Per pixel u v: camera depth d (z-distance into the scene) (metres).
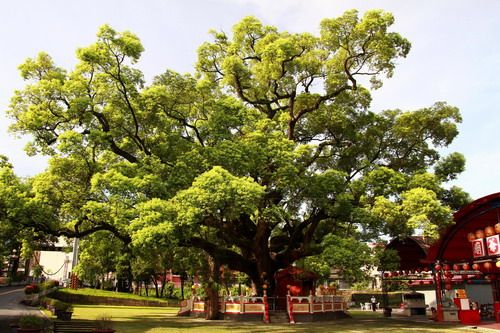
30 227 17.70
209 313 22.84
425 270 25.16
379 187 20.53
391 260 21.84
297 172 20.33
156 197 17.27
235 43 24.77
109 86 19.22
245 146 19.19
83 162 18.34
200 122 21.08
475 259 18.53
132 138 20.27
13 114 17.81
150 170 18.58
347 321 22.20
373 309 34.72
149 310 31.81
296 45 22.53
